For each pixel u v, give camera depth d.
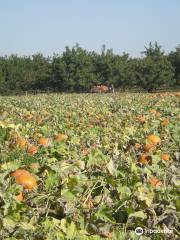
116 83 61.91
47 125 11.18
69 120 12.89
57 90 63.69
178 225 4.26
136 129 10.09
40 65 64.81
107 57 62.28
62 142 7.86
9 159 6.87
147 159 6.40
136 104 20.34
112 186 4.84
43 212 4.19
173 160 7.27
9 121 12.78
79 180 4.84
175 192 4.87
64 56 62.72
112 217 4.15
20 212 4.04
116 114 14.65
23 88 63.91
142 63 59.69
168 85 59.91
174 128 10.16
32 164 5.59
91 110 17.09
